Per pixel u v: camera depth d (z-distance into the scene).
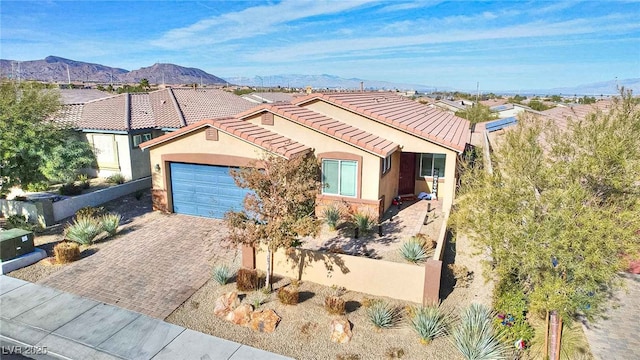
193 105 32.59
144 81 109.94
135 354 10.30
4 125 17.33
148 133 27.59
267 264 12.85
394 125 19.91
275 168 12.54
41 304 12.51
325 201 18.80
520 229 8.42
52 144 19.45
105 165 26.92
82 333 11.13
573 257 7.93
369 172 18.06
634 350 10.13
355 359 10.05
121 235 17.80
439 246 13.59
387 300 12.53
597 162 8.01
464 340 9.91
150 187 25.61
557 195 7.87
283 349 10.46
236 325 11.48
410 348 10.40
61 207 19.64
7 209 19.44
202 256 15.73
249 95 70.62
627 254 7.76
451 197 19.53
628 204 7.91
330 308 11.80
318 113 21.39
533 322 10.86
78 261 15.37
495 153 10.39
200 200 20.11
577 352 9.98
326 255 13.23
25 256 15.05
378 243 16.22
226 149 18.70
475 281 13.41
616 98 9.02
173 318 11.84
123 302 12.64
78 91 44.41
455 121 29.86
